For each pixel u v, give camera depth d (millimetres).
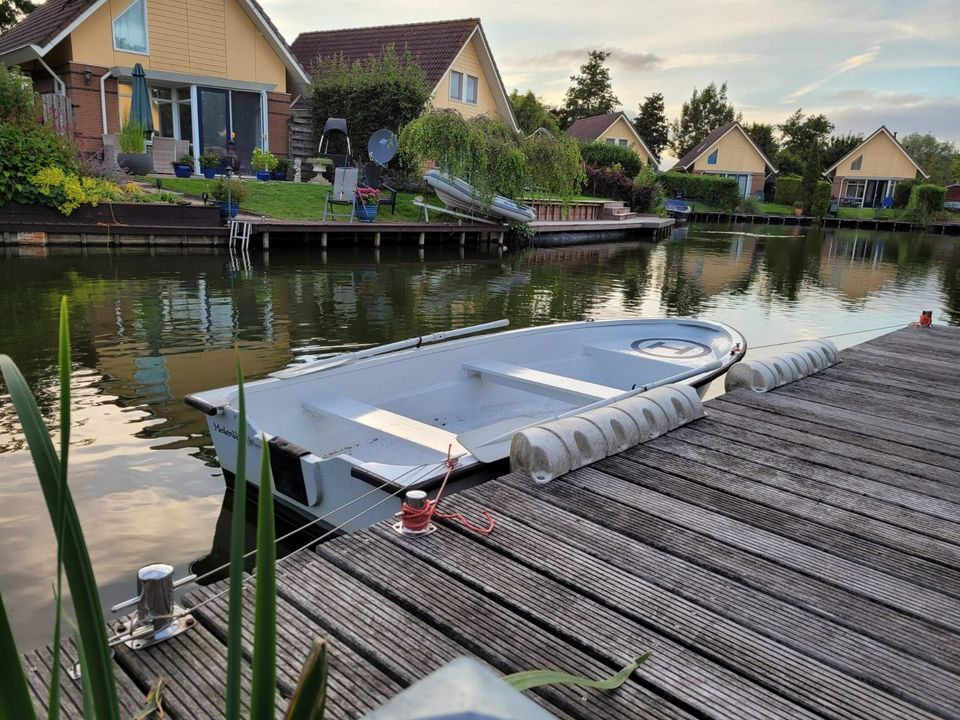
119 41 16594
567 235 21406
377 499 2758
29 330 6574
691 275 14352
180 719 1521
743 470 3078
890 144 42844
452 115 16906
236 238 13188
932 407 4184
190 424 4375
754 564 2275
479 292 10523
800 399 4289
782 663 1793
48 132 12398
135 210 12391
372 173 17484
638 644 1843
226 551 3031
